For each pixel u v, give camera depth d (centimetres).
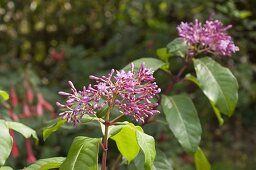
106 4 213
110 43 176
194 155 78
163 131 129
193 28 77
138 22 179
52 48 224
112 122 58
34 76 130
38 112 120
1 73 154
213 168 167
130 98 57
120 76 57
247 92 168
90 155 55
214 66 78
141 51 158
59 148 129
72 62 164
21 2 210
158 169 71
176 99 77
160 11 174
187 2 152
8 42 216
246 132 202
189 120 75
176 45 79
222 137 197
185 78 83
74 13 216
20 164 122
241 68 167
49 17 221
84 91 57
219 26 77
